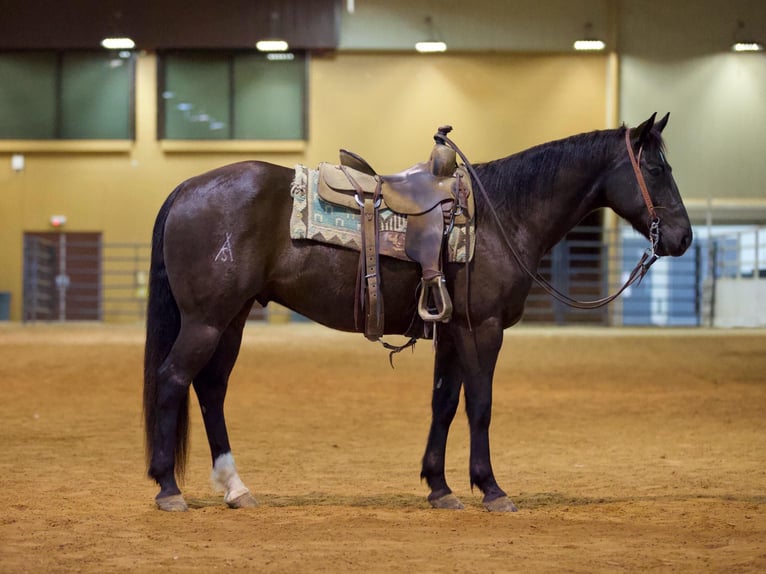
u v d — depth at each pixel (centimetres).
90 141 3759
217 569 530
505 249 726
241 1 3669
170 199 721
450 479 880
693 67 3706
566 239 3662
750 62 3691
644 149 751
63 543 592
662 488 828
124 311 3775
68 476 856
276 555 562
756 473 905
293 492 802
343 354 2348
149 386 710
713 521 671
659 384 1798
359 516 684
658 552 575
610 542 604
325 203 716
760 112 3694
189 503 744
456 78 3772
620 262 3716
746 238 3744
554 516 694
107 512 694
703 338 2847
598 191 757
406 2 3725
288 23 3672
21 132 3778
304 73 3744
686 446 1081
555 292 744
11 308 3800
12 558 553
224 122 3756
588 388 1727
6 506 712
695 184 3712
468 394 719
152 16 3672
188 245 702
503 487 835
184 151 3766
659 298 3666
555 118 3753
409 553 569
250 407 1425
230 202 703
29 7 3681
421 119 3775
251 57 3750
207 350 700
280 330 3344
